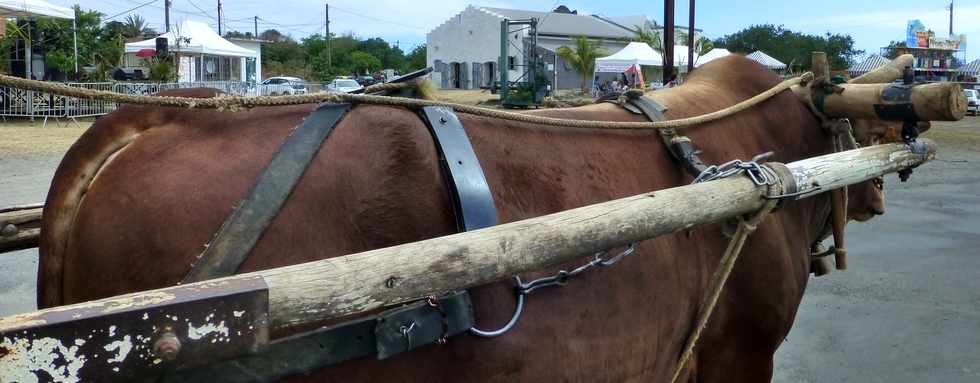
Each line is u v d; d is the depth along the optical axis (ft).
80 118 67.92
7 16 72.90
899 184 48.47
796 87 11.90
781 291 10.19
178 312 4.02
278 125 6.25
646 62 104.83
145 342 3.93
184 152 5.91
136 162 5.86
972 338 19.74
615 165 8.52
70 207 5.99
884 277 25.59
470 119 7.47
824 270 13.03
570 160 8.05
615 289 7.75
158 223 5.59
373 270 4.94
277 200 5.77
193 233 5.59
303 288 4.58
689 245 9.00
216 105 6.07
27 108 63.82
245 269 5.60
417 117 6.77
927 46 200.95
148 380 3.99
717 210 7.52
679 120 9.43
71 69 84.64
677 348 9.05
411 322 5.79
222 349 4.18
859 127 12.21
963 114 10.06
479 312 6.50
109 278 5.61
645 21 219.41
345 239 6.04
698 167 9.07
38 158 43.16
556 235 6.02
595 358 7.50
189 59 106.52
